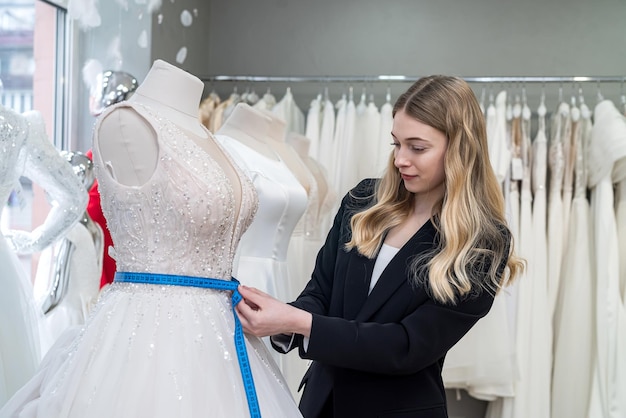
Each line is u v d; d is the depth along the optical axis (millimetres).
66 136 3541
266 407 1444
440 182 1749
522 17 4109
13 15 3188
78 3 2891
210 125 3717
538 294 3477
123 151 1424
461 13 4172
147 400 1317
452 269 1611
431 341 1604
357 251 1773
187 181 1414
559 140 3566
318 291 1889
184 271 1444
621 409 3291
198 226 1435
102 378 1339
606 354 3330
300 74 4305
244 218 1555
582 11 4059
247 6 4355
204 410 1337
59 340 1571
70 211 2330
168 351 1366
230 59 4363
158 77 1562
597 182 3457
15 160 2137
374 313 1682
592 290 3484
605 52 4039
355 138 3709
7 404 1458
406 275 1670
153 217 1417
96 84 2932
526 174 3574
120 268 1475
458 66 4168
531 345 3455
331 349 1546
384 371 1595
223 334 1452
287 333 1614
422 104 1675
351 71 4270
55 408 1340
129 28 3480
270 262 2596
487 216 1695
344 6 4281
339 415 1691
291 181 2754
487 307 1669
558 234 3539
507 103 4098
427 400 1690
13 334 2123
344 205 1947
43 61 3420
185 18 3275
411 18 4223
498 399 3533
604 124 3420
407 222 1801
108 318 1415
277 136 3104
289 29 4320
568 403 3428
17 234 2361
